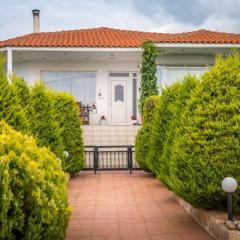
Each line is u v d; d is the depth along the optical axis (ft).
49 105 29.66
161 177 26.66
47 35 74.33
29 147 13.76
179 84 28.32
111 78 72.02
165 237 19.16
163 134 29.50
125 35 77.87
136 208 25.46
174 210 24.84
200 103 20.06
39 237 12.17
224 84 19.81
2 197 10.71
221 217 18.86
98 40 69.00
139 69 71.51
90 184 34.78
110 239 18.94
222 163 18.60
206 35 69.46
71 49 61.31
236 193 18.47
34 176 12.21
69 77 71.67
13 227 11.39
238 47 61.46
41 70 71.00
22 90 24.32
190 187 19.17
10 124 17.80
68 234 19.75
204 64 69.67
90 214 23.89
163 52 67.31
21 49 60.85
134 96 71.92
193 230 20.30
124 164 45.65
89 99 71.77
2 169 10.94
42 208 12.12
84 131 56.44
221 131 18.86
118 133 56.59
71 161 37.47
